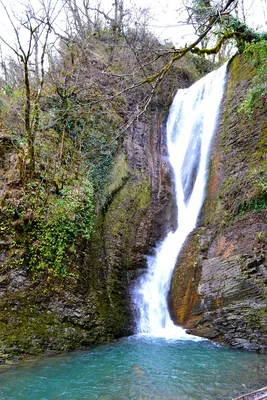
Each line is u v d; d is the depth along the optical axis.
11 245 8.37
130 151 15.89
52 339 7.53
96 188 12.18
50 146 11.16
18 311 7.62
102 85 15.88
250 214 9.95
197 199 13.23
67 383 5.50
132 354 7.19
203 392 5.04
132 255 11.50
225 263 9.08
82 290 8.84
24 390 5.21
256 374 5.79
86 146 13.03
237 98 13.84
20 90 12.53
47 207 9.22
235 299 8.28
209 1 8.73
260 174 10.44
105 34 19.75
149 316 9.98
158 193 14.73
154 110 19.58
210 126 15.16
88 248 10.02
